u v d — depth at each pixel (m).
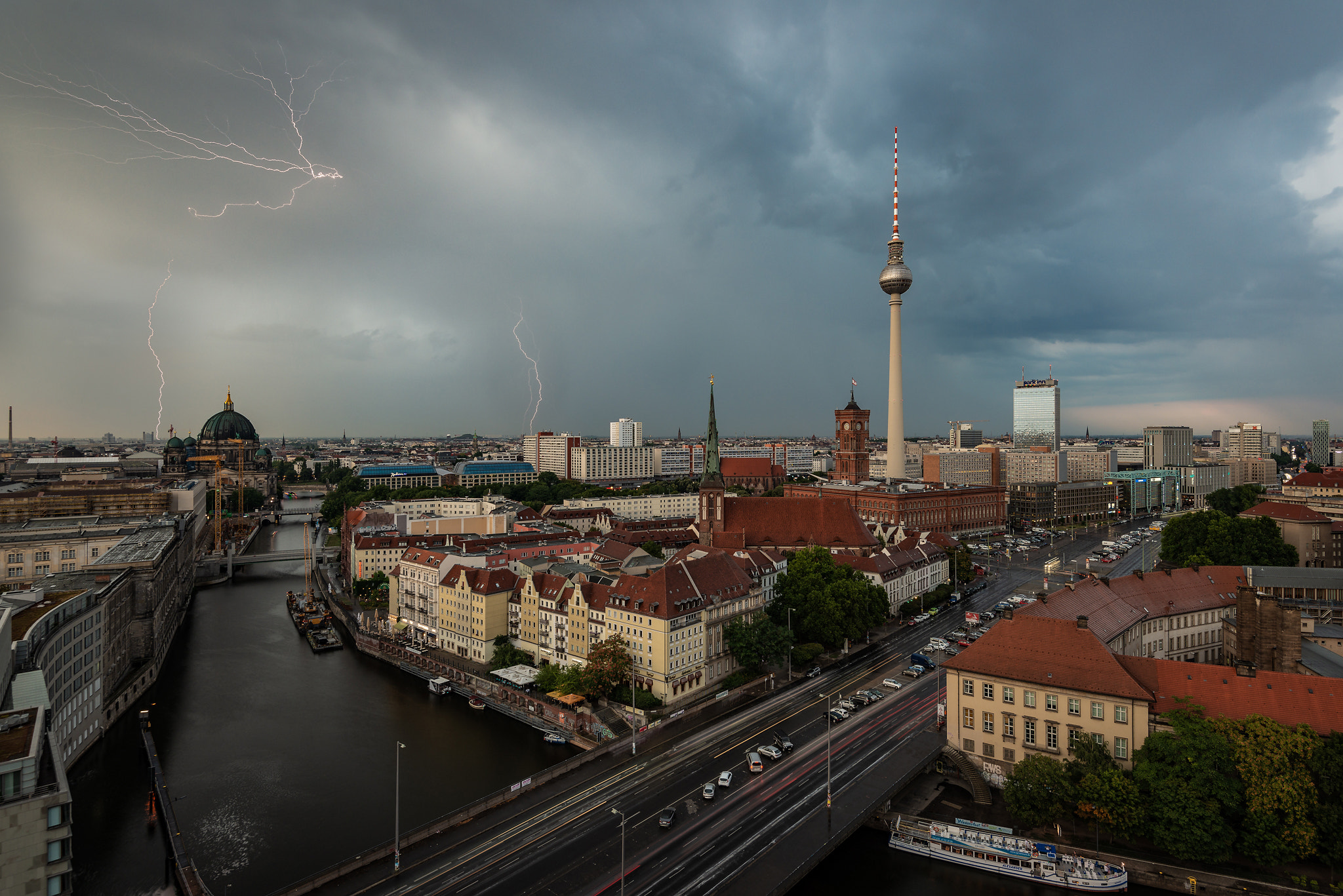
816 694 130.50
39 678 89.62
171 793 104.69
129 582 151.62
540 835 84.12
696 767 101.19
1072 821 88.06
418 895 72.81
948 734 102.62
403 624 187.00
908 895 78.62
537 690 140.12
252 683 150.75
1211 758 77.50
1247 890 74.31
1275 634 108.75
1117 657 92.50
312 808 99.75
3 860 53.62
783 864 76.25
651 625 132.25
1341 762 73.75
